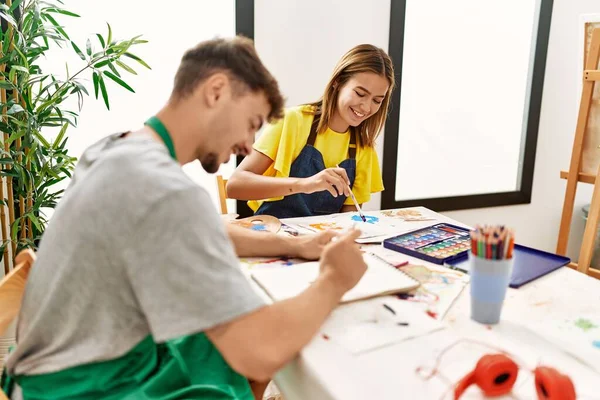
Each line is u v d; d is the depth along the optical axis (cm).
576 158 183
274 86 75
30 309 68
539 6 249
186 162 75
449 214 260
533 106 262
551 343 68
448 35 239
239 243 101
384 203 239
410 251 104
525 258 102
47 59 181
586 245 150
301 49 209
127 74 191
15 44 155
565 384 52
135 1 187
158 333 56
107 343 63
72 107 186
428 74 239
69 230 62
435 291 85
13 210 172
